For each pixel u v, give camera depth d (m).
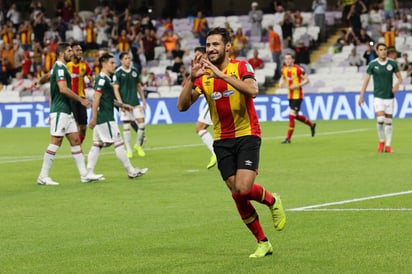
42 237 11.69
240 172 9.79
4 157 24.34
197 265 9.68
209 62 9.68
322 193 15.20
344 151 23.12
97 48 45.09
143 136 23.38
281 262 9.70
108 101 17.78
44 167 17.55
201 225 12.31
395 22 42.72
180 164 21.00
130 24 45.88
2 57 44.09
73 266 9.80
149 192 15.93
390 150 22.53
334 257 9.88
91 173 17.84
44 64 43.56
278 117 37.41
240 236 11.38
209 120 19.52
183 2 52.69
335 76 39.66
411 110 36.09
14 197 15.77
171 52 43.81
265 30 45.78
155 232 11.84
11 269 9.72
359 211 13.09
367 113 36.66
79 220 12.99
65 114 17.45
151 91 39.53
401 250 10.16
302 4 49.81
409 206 13.48
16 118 39.59
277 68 41.12
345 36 42.25
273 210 10.25
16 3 52.69
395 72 22.33
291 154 22.70
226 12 49.38
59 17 46.22
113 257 10.24
